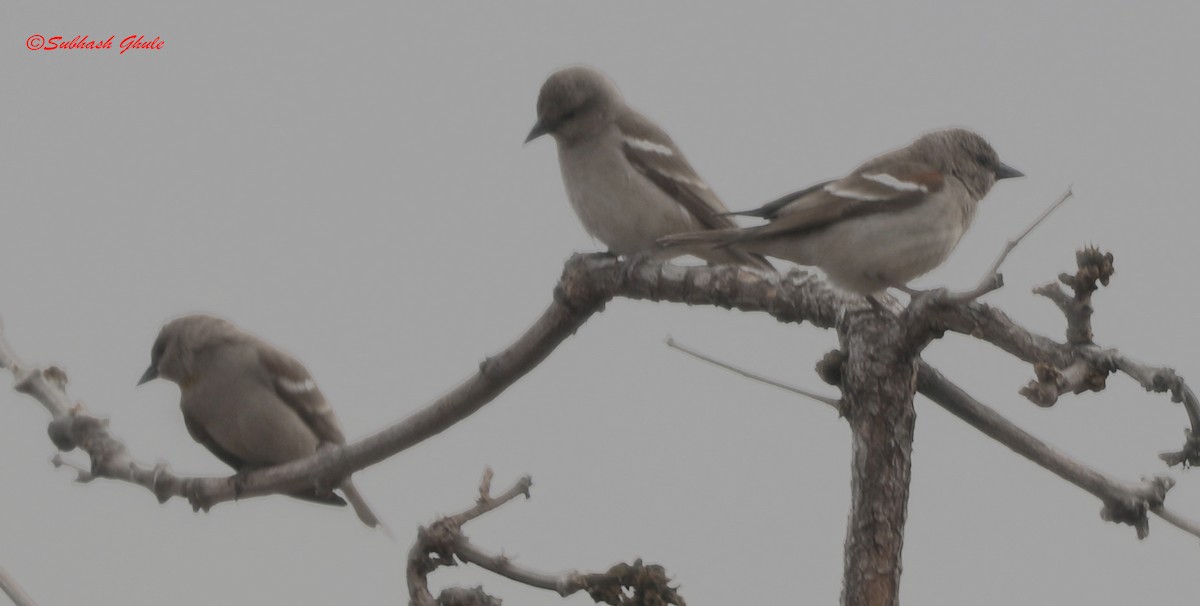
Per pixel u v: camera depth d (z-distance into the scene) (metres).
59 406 11.86
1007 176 13.37
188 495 11.76
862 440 8.59
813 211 12.10
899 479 8.57
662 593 8.79
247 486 11.55
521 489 9.42
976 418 8.91
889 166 12.54
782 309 9.96
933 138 13.09
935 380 8.82
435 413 11.09
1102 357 8.45
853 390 8.66
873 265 12.20
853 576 8.54
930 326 8.35
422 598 9.16
